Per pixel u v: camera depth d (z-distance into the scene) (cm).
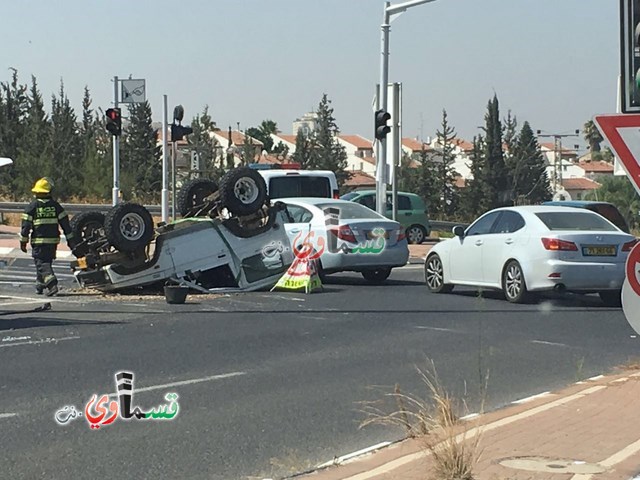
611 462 677
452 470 641
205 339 1230
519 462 677
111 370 1032
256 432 802
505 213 1669
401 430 801
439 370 1059
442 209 6519
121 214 1656
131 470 693
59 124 5703
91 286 1680
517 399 927
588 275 1530
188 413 861
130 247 1662
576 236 1537
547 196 6925
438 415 765
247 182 1752
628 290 523
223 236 1741
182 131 2694
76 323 1345
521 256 1577
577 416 829
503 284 1620
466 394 945
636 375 1019
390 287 1883
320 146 6825
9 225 4012
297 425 823
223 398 919
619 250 1551
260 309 1518
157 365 1064
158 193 5175
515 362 1111
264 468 700
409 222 3391
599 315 1483
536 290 1557
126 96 2891
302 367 1066
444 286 1766
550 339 1264
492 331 1323
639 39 498
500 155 6581
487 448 719
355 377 1017
